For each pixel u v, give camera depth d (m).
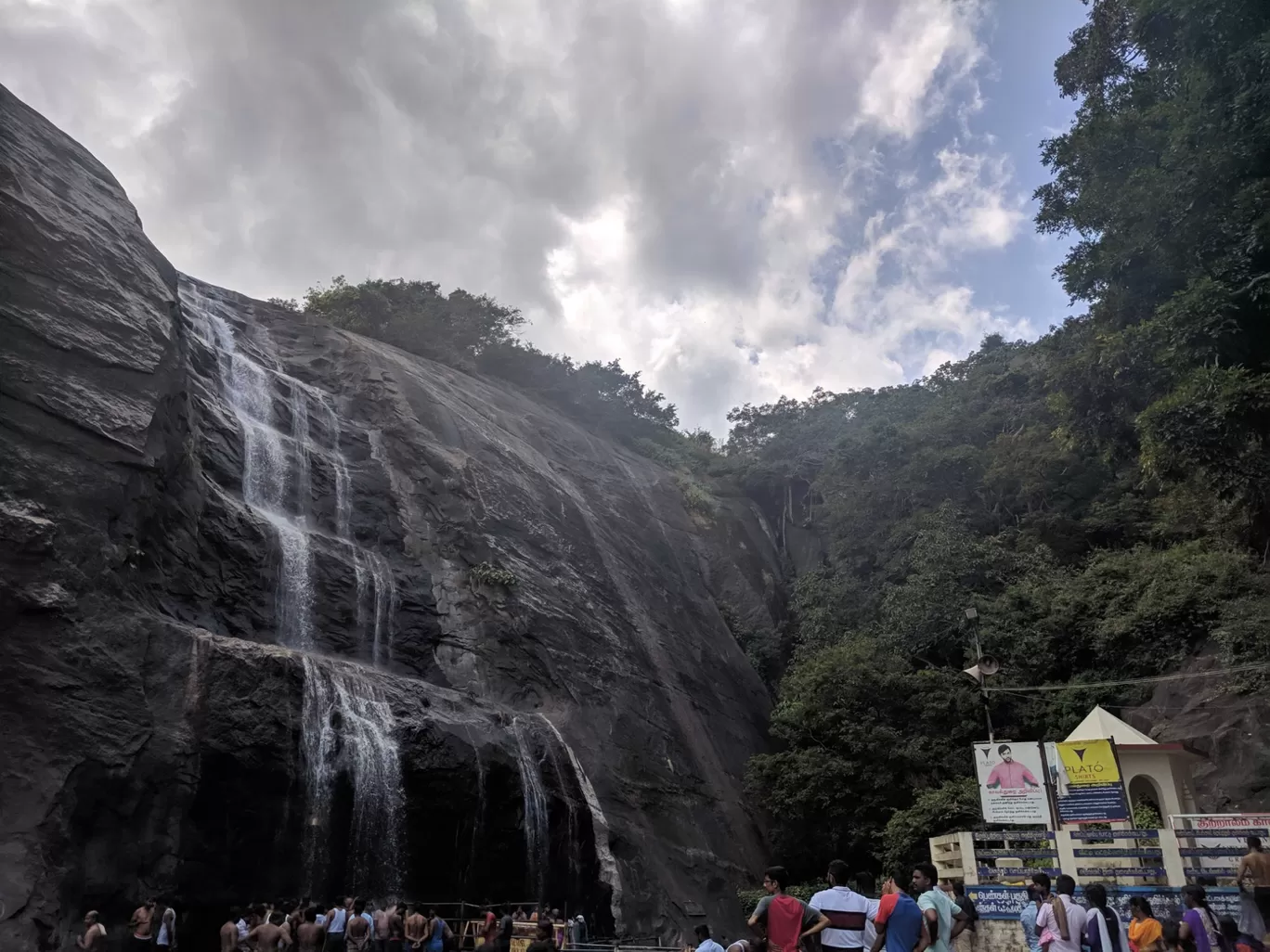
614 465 51.84
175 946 17.67
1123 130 23.75
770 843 35.22
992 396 53.59
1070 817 17.95
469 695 27.45
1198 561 32.53
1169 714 29.00
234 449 28.84
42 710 16.19
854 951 8.29
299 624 26.38
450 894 22.91
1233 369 18.31
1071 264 24.58
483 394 46.94
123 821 17.02
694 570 49.62
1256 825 17.06
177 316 25.50
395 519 33.31
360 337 42.94
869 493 49.38
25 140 23.39
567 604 35.78
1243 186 19.23
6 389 18.59
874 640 37.50
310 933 17.08
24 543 16.97
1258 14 18.16
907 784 31.94
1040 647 34.66
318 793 20.52
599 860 27.39
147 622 19.00
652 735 34.19
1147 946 11.51
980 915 17.33
